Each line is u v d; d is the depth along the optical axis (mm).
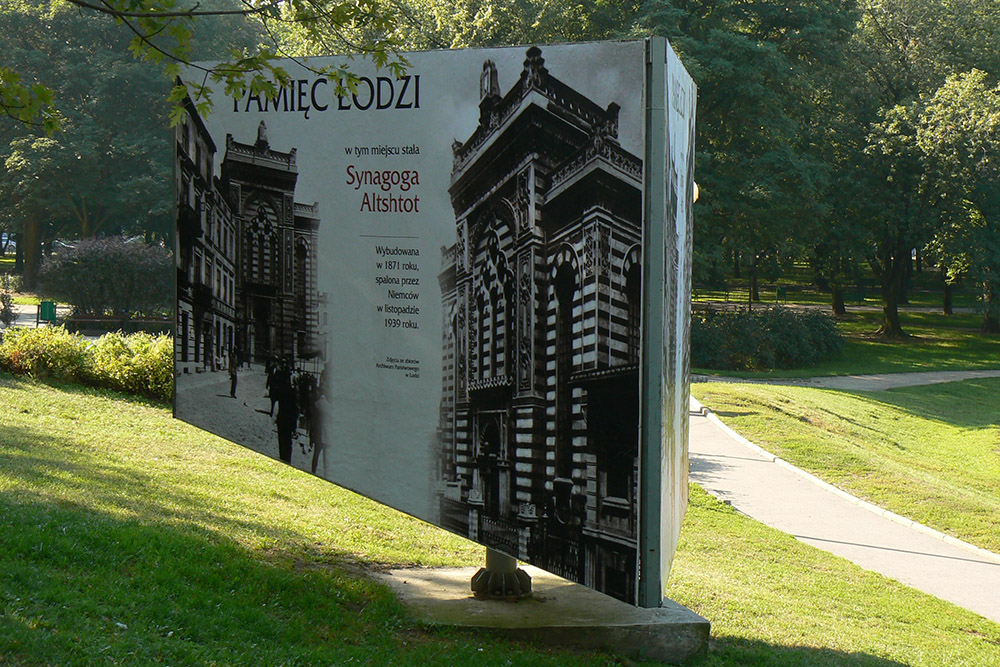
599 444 6434
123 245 39219
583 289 6398
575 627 7227
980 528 15797
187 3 30406
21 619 5059
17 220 56375
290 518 9555
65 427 12898
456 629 7020
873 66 50188
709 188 42938
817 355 44562
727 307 54000
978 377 41438
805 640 8836
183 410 7996
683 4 44188
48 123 6621
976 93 45719
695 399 27188
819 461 20141
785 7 45031
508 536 6809
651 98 6133
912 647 9312
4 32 55688
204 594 6242
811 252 54562
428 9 39750
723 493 17406
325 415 7414
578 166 6367
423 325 7059
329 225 7273
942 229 48156
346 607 6988
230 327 7758
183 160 7824
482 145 6730
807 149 49562
